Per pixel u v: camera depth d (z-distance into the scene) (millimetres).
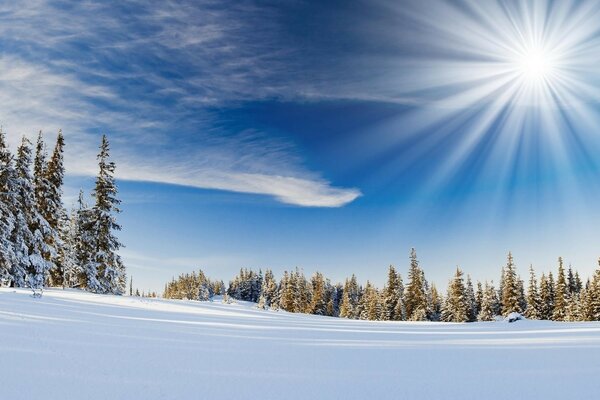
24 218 32250
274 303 91500
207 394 4859
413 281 69750
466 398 5008
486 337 14352
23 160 33219
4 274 30219
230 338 11023
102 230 36781
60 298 19719
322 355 8523
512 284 65312
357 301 100188
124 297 29766
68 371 5441
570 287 79062
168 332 11016
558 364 7457
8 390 4453
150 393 4758
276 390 5207
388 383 5777
